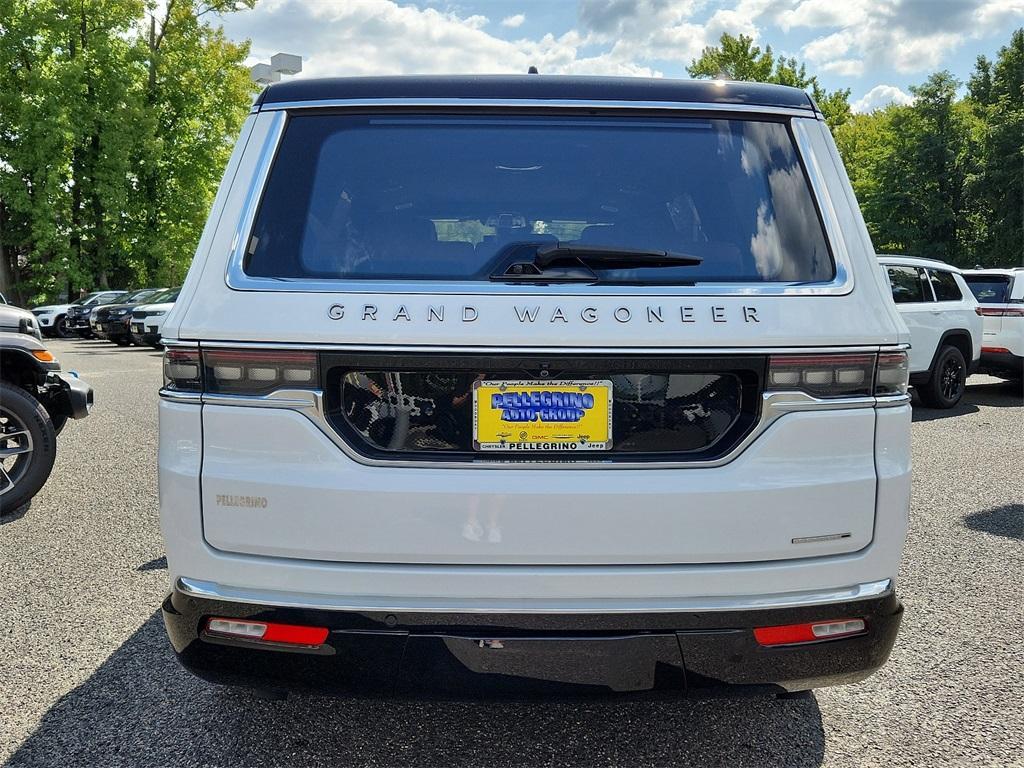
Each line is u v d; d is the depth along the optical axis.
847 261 2.08
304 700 2.76
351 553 1.96
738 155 2.19
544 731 2.57
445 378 1.97
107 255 35.22
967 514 5.18
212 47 35.62
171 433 2.03
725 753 2.46
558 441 1.97
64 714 2.68
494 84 2.24
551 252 2.01
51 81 31.73
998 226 39.28
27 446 5.08
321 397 1.95
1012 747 2.52
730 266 2.06
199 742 2.51
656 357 1.96
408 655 1.98
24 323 5.36
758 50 38.50
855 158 50.06
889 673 3.02
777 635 2.01
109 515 5.08
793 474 1.99
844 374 2.01
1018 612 3.59
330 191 2.12
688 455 1.99
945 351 9.77
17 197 32.22
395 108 2.21
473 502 1.94
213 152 35.75
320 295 1.98
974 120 42.81
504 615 1.96
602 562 1.97
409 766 2.38
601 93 2.23
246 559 1.99
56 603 3.65
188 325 1.99
